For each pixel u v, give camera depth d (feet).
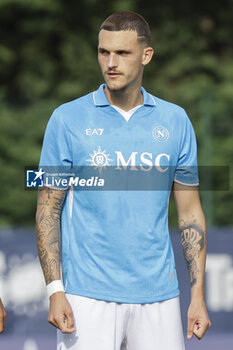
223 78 167.43
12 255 91.50
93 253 45.65
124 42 45.34
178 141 47.44
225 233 94.48
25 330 91.45
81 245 45.83
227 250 94.43
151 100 47.42
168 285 46.39
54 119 46.60
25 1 161.99
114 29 45.47
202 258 48.37
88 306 45.34
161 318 46.26
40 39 166.09
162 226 46.47
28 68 163.73
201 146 106.42
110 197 45.73
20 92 162.40
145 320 46.14
